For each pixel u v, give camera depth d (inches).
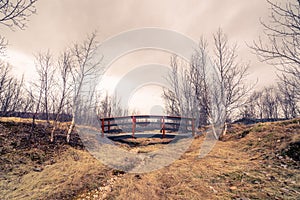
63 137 334.3
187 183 167.3
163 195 147.4
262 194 133.3
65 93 346.9
